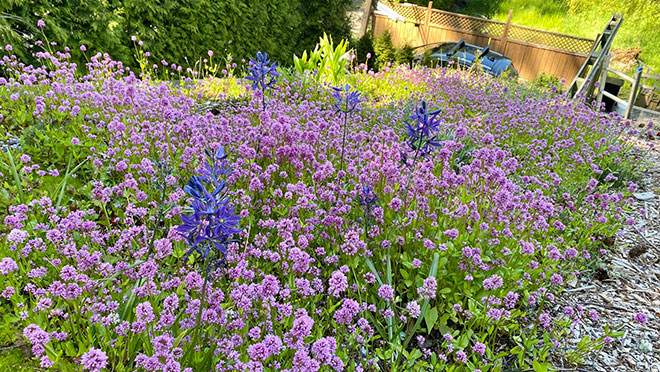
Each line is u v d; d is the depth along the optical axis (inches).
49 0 298.8
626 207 207.8
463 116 315.9
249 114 212.4
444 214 142.9
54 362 79.2
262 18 483.8
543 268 138.9
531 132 271.0
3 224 124.8
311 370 72.4
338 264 129.6
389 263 120.6
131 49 360.2
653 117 503.2
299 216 137.8
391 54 526.0
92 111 200.1
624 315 139.6
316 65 382.9
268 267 120.3
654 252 179.5
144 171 142.9
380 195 147.9
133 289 90.8
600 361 119.5
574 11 917.2
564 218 178.9
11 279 100.3
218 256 111.8
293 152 151.3
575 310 138.5
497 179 144.4
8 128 178.1
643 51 821.2
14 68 248.4
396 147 166.7
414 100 306.8
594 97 474.9
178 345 85.7
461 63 497.7
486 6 1009.5
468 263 123.9
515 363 113.4
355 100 157.0
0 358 87.0
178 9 388.5
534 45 702.5
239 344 86.4
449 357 112.2
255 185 131.6
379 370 102.9
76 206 141.6
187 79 282.8
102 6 324.8
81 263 95.3
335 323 103.3
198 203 68.8
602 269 161.8
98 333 91.5
